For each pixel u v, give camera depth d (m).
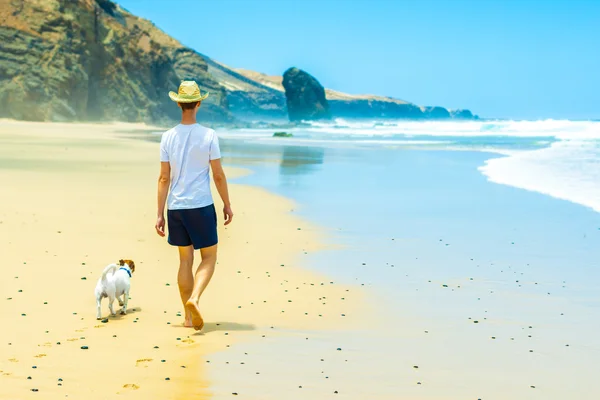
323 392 4.31
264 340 5.44
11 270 7.59
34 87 85.62
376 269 8.38
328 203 14.80
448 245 10.04
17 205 12.83
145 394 4.17
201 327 5.54
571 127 75.62
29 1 93.75
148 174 20.41
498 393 4.38
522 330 5.88
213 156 5.78
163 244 9.61
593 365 4.97
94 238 9.87
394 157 31.36
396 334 5.71
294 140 56.06
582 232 11.16
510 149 37.53
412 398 4.26
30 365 4.62
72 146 35.38
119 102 107.00
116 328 5.63
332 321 6.08
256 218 12.58
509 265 8.71
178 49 176.50
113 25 116.88
